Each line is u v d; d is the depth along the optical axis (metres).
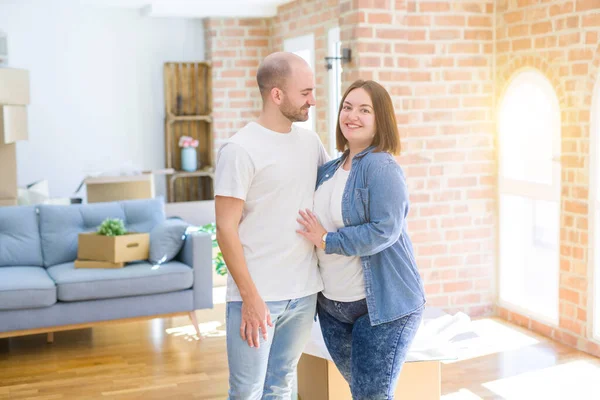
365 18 4.93
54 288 4.86
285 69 2.63
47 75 8.15
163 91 8.62
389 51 5.00
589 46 4.53
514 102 5.34
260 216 2.66
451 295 5.50
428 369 3.56
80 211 5.59
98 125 8.40
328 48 6.92
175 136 8.70
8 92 5.95
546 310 5.22
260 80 2.69
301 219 2.67
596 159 4.59
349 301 2.74
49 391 4.31
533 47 5.02
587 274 4.71
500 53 5.36
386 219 2.58
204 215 7.48
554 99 4.91
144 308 5.11
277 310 2.67
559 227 4.94
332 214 2.72
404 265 2.72
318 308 2.94
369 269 2.69
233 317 2.69
